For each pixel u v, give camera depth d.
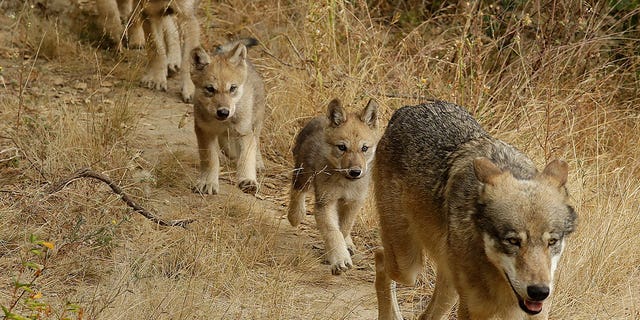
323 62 14.75
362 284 10.58
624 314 9.60
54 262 9.50
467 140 8.26
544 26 14.98
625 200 11.55
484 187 7.29
